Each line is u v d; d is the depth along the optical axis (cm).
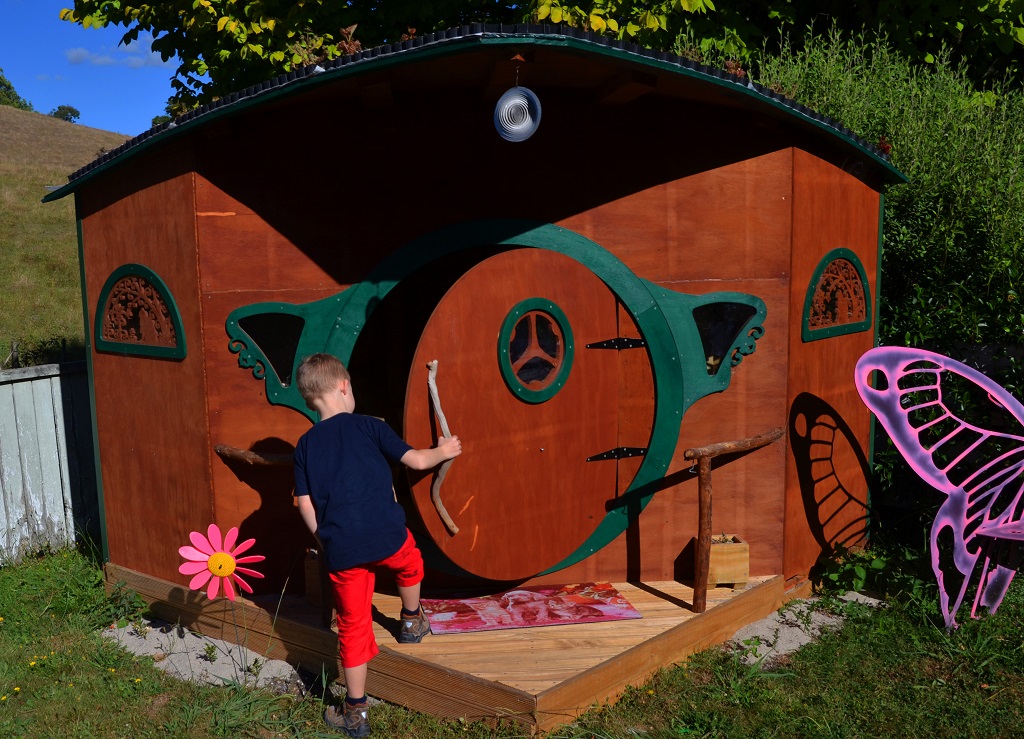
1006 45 790
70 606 483
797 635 441
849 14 802
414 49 329
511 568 412
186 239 418
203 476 433
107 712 374
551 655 372
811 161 464
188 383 432
